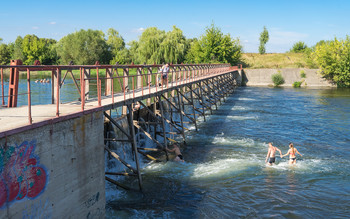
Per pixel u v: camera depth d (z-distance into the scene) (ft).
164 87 59.88
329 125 81.87
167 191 39.29
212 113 99.86
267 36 288.71
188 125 80.18
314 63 231.09
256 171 46.91
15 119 21.97
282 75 210.18
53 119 22.09
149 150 52.70
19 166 19.45
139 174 37.99
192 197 37.86
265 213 34.42
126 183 41.14
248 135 70.08
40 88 124.77
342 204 36.76
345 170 47.78
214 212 34.37
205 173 45.75
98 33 258.37
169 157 52.60
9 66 19.63
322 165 50.03
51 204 22.43
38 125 20.68
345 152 57.57
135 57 232.12
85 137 26.27
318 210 35.27
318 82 202.39
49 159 22.02
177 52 215.72
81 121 25.68
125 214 33.14
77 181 25.31
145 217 32.73
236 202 36.88
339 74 192.03
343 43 190.80
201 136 68.64
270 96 150.92
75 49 245.24
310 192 39.81
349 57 186.60
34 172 20.66
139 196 37.60
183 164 49.44
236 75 211.41
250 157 53.72
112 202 35.81
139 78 59.16
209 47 222.69
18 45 302.45
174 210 34.50
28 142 20.03
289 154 54.08
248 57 277.23
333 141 65.57
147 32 225.35
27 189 20.15
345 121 87.25
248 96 151.74
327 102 127.24
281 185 41.81
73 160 24.68
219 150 57.67
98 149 28.35
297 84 201.57
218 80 140.15
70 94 107.65
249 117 93.25
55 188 22.72
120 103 36.17
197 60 227.81
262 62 264.72
